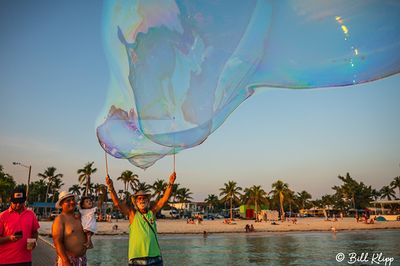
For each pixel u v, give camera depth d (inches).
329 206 3836.1
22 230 155.9
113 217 2362.2
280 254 749.9
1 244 148.5
